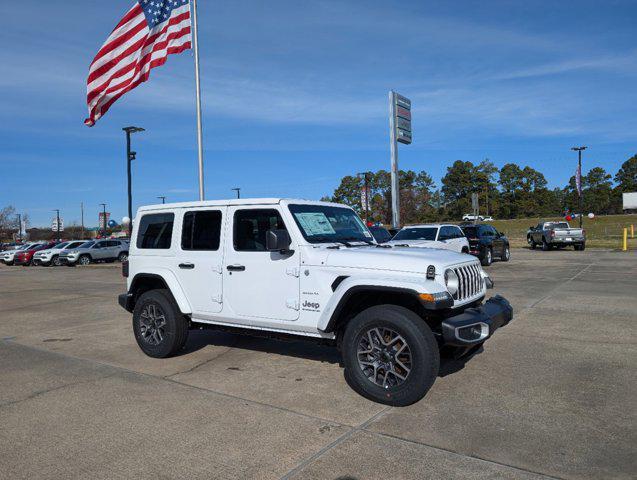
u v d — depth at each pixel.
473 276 5.05
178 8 11.48
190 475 3.26
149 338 6.30
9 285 17.22
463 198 107.12
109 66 11.52
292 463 3.39
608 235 42.69
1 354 6.65
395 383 4.48
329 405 4.45
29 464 3.45
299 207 5.39
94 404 4.58
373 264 4.66
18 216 79.75
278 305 5.20
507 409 4.28
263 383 5.11
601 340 6.61
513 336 6.89
